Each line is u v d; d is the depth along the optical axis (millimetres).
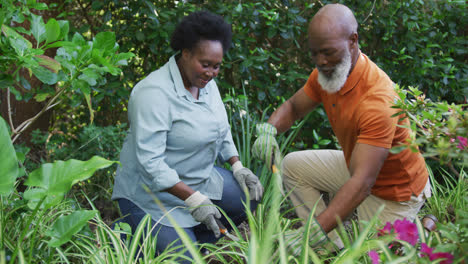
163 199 2176
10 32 1757
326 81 2074
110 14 3357
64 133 3609
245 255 1770
